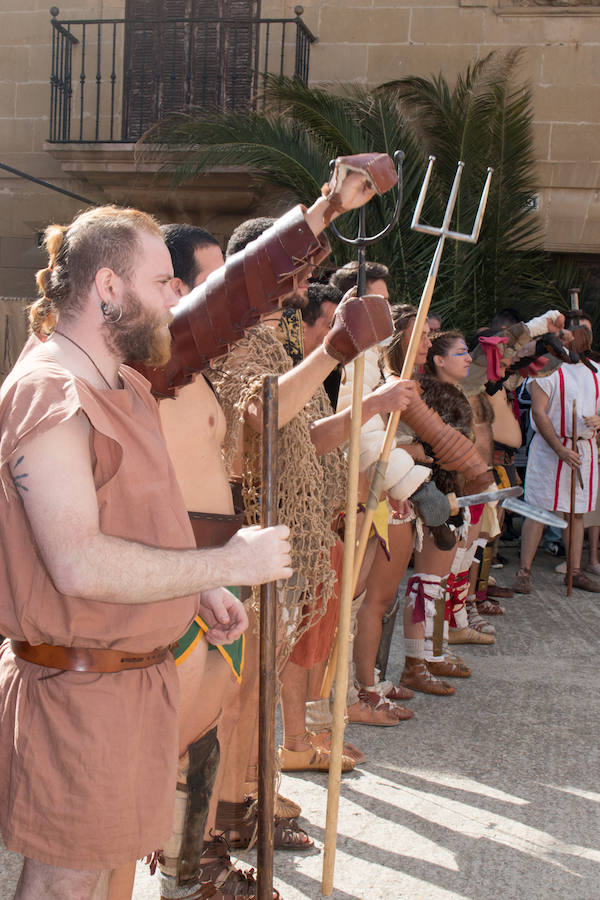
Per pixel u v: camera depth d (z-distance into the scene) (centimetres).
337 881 250
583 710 390
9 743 157
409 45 888
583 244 869
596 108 864
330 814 206
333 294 305
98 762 152
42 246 171
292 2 910
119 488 156
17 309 547
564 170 868
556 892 250
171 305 164
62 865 153
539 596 594
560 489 601
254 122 776
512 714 382
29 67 945
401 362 354
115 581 143
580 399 603
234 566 156
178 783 203
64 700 153
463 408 374
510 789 312
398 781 314
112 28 938
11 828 154
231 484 242
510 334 468
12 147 952
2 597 154
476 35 878
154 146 838
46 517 141
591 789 314
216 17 925
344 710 205
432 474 370
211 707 207
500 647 479
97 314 158
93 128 948
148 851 160
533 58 870
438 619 420
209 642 201
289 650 251
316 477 243
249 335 231
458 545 450
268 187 870
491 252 800
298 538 241
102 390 156
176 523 163
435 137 834
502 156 817
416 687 405
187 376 192
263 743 185
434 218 795
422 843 273
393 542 352
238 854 260
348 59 899
